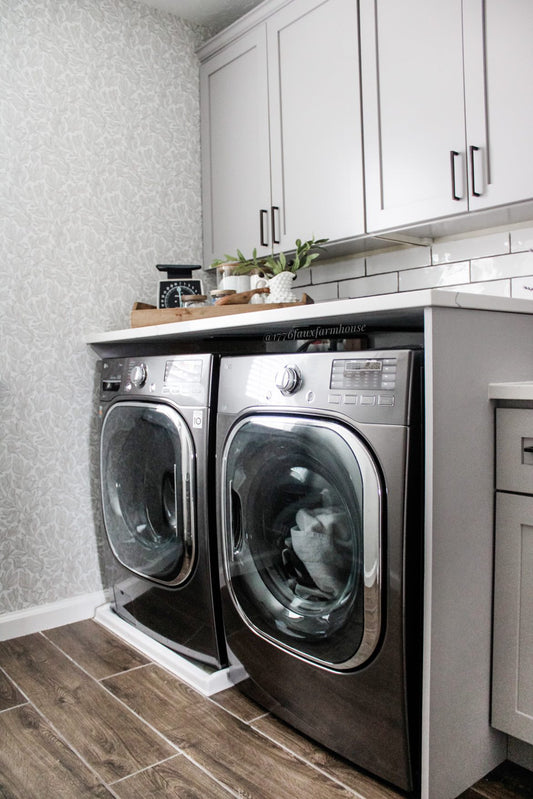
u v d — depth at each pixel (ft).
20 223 7.70
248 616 5.72
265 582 5.51
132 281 8.68
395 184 6.57
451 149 6.03
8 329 7.63
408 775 4.51
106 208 8.41
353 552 4.66
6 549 7.63
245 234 8.53
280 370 5.25
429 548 4.34
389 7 6.52
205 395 6.10
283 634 5.36
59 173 8.00
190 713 5.82
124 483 7.38
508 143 5.61
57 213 7.99
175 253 9.10
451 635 4.54
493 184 5.73
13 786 4.82
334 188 7.22
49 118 7.90
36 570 7.86
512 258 6.56
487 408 4.76
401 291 7.66
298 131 7.63
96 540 8.37
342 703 4.90
